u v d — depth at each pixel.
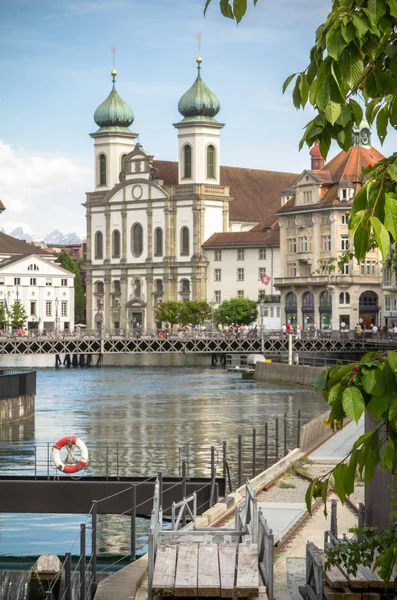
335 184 193.50
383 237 8.59
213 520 34.00
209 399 107.69
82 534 25.17
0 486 39.59
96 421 86.31
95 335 166.25
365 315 187.50
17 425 83.25
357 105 8.92
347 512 34.19
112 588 23.95
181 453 64.06
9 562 35.06
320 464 47.69
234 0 9.26
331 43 8.68
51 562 30.84
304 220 196.00
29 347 159.50
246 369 148.50
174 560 18.78
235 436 73.81
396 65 9.10
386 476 19.97
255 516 21.59
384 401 9.24
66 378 139.75
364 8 8.76
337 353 155.62
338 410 9.38
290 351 141.12
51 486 39.53
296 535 30.34
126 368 164.00
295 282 194.00
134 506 35.16
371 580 17.59
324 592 17.94
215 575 17.81
